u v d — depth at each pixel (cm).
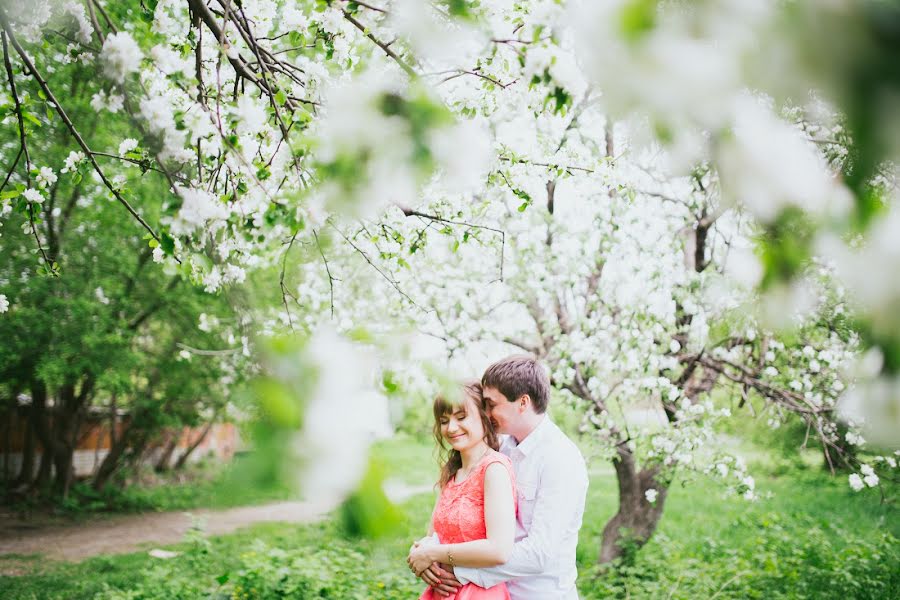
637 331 560
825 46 46
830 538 836
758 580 613
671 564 618
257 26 297
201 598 557
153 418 1449
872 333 50
